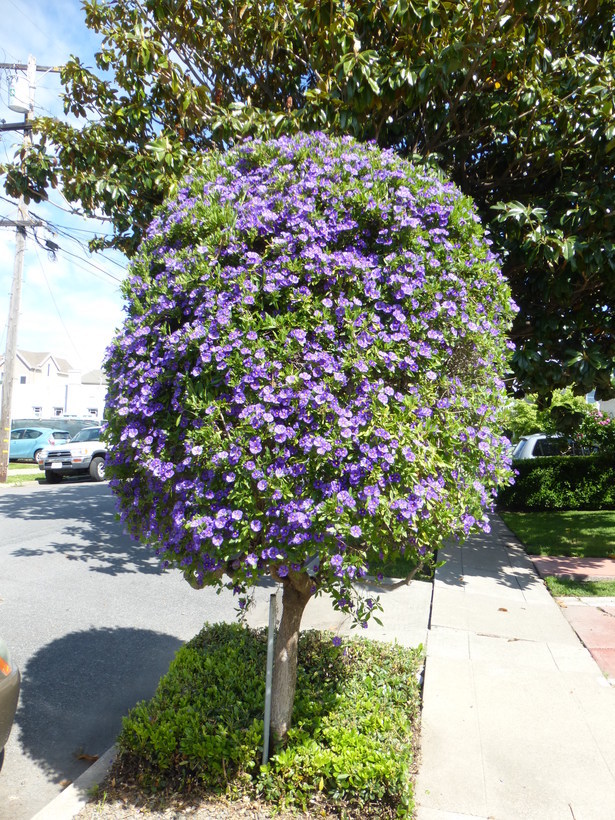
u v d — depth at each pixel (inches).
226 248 113.5
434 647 200.2
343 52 237.6
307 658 168.7
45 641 213.9
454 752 137.2
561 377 295.3
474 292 123.8
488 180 316.8
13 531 395.5
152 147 271.3
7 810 125.3
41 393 1716.3
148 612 249.0
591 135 265.9
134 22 291.3
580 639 208.8
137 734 128.0
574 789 124.0
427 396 112.1
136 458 111.4
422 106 279.4
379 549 111.0
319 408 100.5
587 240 261.7
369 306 112.3
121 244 355.6
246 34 294.8
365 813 113.2
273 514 100.3
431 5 233.5
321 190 117.3
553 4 239.9
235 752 121.6
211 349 101.9
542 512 487.8
